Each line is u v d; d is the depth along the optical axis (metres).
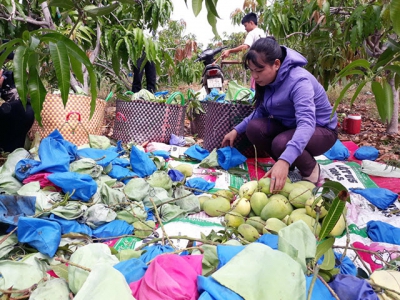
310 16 3.67
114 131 3.32
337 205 1.05
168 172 2.23
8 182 1.79
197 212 1.92
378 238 1.62
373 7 2.64
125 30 3.26
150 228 1.68
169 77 7.65
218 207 1.84
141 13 3.60
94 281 0.96
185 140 3.34
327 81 3.94
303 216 1.60
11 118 2.37
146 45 3.12
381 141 3.93
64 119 2.58
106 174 2.12
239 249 1.14
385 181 2.42
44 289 1.07
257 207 1.76
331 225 1.08
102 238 1.52
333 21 3.47
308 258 1.09
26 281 1.17
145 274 1.03
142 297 0.98
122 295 0.92
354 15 2.79
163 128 3.16
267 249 1.04
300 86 2.05
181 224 1.77
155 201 1.87
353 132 4.28
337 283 1.04
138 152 2.22
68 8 1.19
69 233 1.51
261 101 2.48
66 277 1.20
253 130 2.50
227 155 2.53
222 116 2.88
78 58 0.97
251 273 0.98
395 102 4.24
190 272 1.03
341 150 2.93
